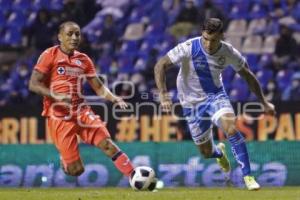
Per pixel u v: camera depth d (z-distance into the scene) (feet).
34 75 81.56
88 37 174.09
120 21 176.55
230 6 176.96
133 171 78.23
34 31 177.17
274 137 129.49
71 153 81.71
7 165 124.26
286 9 176.14
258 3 176.96
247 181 78.84
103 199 67.72
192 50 82.79
